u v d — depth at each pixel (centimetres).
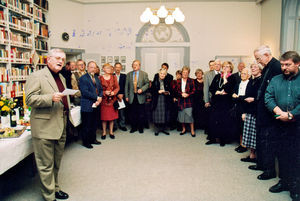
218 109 448
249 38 716
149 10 584
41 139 230
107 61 751
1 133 255
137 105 554
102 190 279
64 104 260
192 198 262
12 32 535
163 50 743
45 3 636
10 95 498
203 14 721
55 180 265
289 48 558
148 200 257
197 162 370
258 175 321
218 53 726
